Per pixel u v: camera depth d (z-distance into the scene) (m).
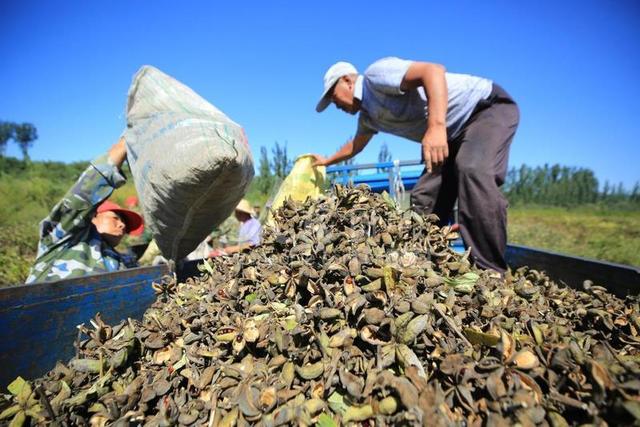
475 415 0.77
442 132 2.14
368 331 0.96
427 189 2.63
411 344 0.92
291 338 0.96
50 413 0.93
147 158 1.81
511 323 1.07
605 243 8.60
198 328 1.18
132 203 5.86
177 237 1.97
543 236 10.89
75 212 2.39
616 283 1.65
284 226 1.62
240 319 1.11
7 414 0.96
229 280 1.39
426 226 1.59
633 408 0.69
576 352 0.87
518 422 0.72
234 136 1.69
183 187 1.60
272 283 1.26
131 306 1.72
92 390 1.01
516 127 2.42
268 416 0.82
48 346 1.33
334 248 1.29
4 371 1.19
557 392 0.80
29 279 2.39
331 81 2.89
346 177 3.66
